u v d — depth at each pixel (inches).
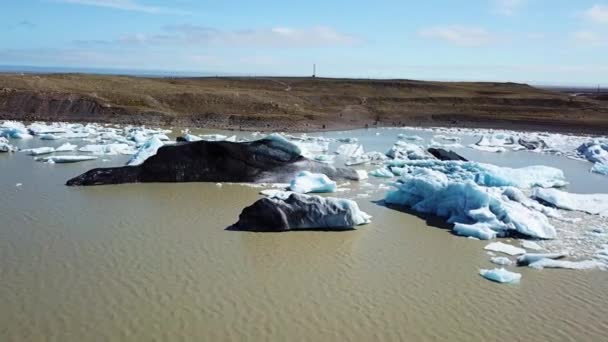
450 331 478.9
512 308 525.3
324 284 566.3
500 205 777.6
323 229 745.6
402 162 1229.1
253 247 666.2
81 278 559.8
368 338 462.6
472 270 616.4
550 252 679.7
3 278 555.8
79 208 813.2
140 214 789.2
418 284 574.2
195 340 448.8
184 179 1011.3
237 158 1043.3
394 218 812.6
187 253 637.9
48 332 454.6
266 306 511.8
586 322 502.0
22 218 755.4
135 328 464.1
